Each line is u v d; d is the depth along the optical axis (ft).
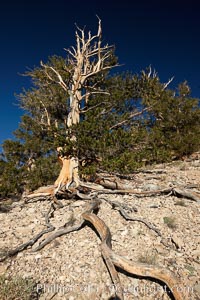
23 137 60.29
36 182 47.32
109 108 50.29
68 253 22.17
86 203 32.73
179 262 20.26
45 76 54.13
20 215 31.68
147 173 50.39
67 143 39.65
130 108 55.42
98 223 24.16
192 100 66.80
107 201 31.42
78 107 46.11
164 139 57.57
